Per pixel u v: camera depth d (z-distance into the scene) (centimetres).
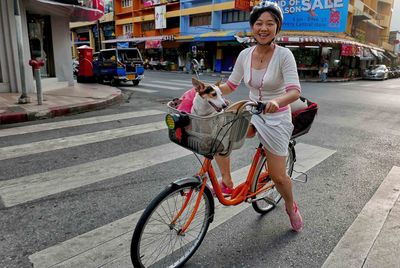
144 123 660
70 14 1122
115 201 328
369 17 2997
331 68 2627
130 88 1324
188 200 227
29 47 1008
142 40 3566
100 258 240
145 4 3691
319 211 318
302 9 2356
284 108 241
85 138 543
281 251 255
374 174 414
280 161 248
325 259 246
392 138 591
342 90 1475
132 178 384
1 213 299
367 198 347
